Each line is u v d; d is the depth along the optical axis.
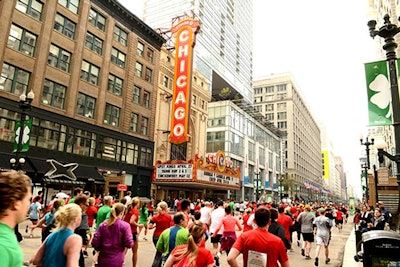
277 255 4.07
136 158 35.31
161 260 6.06
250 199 66.75
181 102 37.00
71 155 27.36
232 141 60.38
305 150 140.12
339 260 12.04
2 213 2.02
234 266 4.08
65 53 28.20
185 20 39.19
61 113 27.05
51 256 3.53
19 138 17.03
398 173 7.56
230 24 87.12
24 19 24.67
